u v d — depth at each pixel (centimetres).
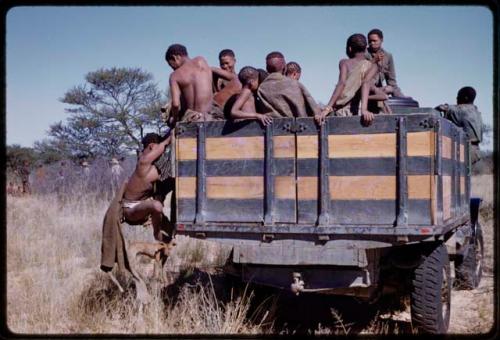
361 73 579
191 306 599
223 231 546
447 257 574
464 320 659
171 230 635
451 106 823
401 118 500
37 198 1593
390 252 563
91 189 1630
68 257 989
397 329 609
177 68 616
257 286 650
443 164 541
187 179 567
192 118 577
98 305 656
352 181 513
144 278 748
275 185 535
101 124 2956
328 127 519
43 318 620
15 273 871
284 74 609
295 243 529
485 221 1295
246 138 546
